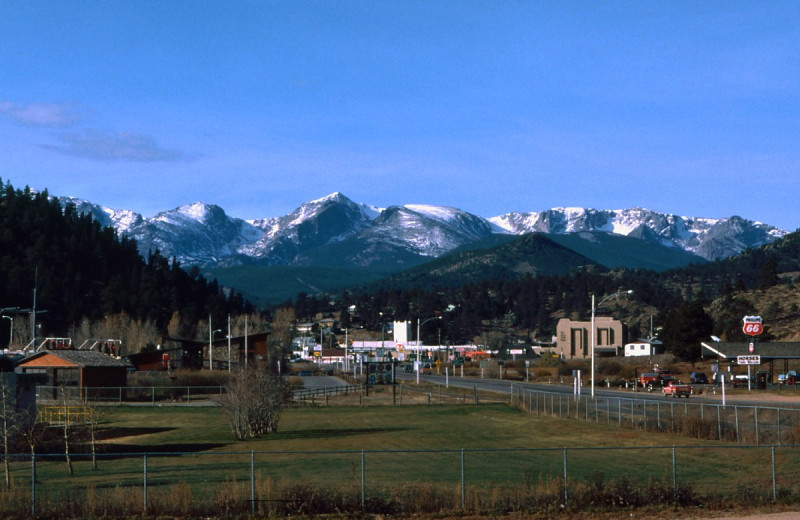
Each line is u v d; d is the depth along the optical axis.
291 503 27.23
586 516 27.31
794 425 44.53
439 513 27.33
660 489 29.00
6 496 29.50
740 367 120.75
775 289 194.25
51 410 56.75
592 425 55.44
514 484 33.09
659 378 103.31
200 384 97.81
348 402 84.94
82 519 26.23
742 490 30.09
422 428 60.31
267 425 56.31
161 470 39.72
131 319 193.50
